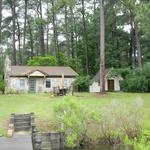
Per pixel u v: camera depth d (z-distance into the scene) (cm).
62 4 6006
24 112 2559
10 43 7550
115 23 6316
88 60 6631
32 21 6994
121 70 5297
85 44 6425
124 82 4944
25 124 2291
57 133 1997
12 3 6662
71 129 1981
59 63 6319
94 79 5303
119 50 6481
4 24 6794
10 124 2156
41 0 6819
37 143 1975
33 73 5106
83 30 6538
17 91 4744
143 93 4162
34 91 5116
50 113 2467
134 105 2094
